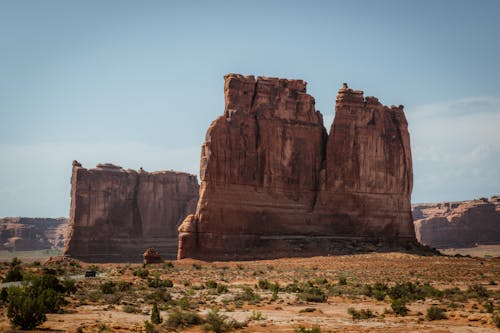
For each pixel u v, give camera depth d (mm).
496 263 91750
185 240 98625
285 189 107000
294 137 108938
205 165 101312
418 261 92875
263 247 101625
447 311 46438
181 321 38219
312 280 72375
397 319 42719
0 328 34469
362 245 105438
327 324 39938
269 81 109875
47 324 36438
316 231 106500
